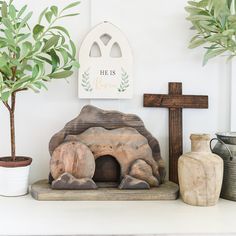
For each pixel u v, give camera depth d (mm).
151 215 911
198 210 957
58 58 1072
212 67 1213
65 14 1170
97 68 1152
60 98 1174
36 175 1176
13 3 1156
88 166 1058
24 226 831
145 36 1188
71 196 1013
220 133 1121
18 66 1010
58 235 791
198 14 1116
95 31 1152
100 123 1124
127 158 1093
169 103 1185
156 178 1099
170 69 1199
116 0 1174
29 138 1171
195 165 978
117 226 836
